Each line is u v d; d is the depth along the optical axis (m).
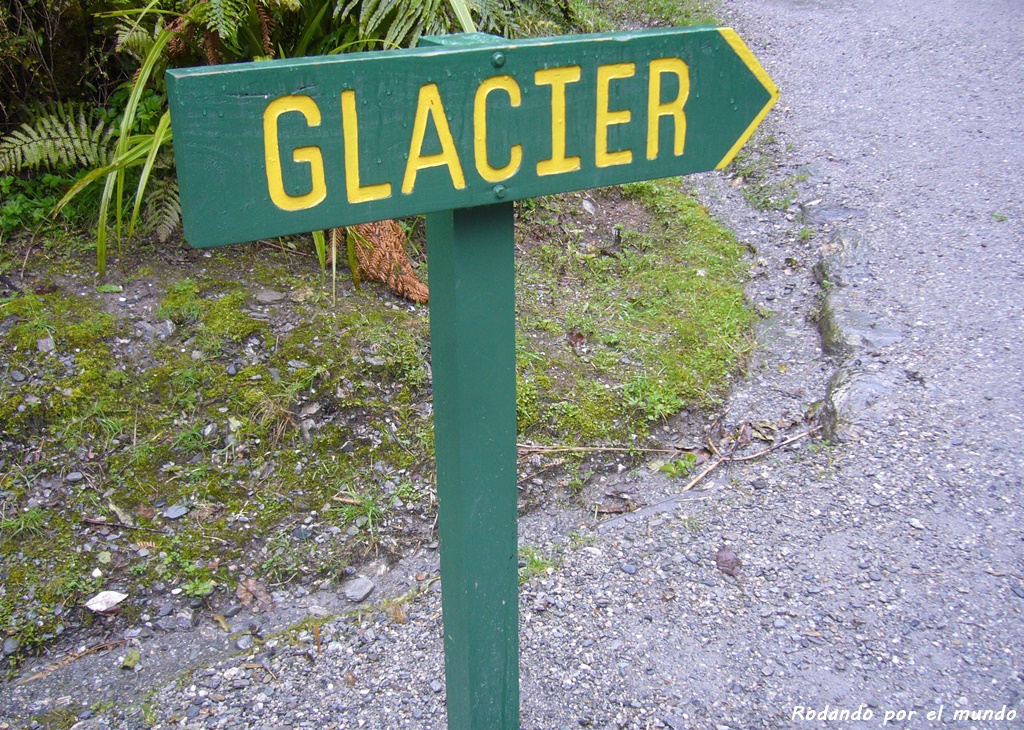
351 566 2.58
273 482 2.68
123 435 2.65
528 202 4.02
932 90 5.61
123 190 3.14
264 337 2.92
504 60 1.24
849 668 2.28
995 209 4.32
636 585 2.54
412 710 2.17
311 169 1.17
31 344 2.73
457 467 1.52
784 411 3.23
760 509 2.81
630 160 1.40
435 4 3.25
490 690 1.74
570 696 2.21
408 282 3.25
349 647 2.35
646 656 2.32
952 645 2.33
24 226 3.08
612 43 1.31
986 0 7.10
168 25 2.97
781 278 3.97
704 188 4.66
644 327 3.53
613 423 3.09
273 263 3.21
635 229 4.17
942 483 2.84
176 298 2.95
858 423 3.07
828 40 6.36
